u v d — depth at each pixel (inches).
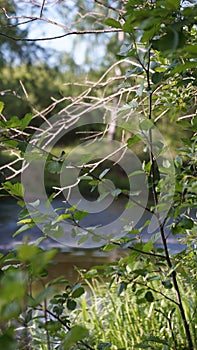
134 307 107.4
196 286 71.7
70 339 26.6
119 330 104.6
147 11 37.6
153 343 92.6
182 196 57.4
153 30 39.2
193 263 69.9
